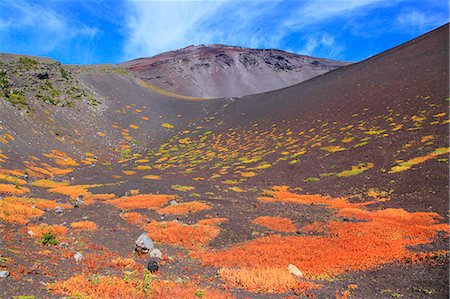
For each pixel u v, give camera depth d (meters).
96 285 14.21
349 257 21.91
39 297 11.91
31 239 21.95
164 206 39.78
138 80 173.25
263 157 76.50
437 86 74.06
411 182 42.22
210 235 28.31
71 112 101.62
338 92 104.69
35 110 87.75
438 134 54.06
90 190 48.34
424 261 20.00
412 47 117.88
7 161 55.69
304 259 22.14
